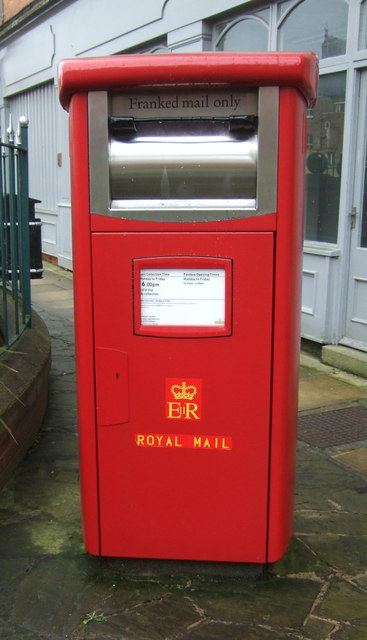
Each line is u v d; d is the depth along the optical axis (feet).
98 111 6.54
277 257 6.73
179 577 7.65
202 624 6.86
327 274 16.17
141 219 6.72
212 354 6.96
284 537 7.53
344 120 15.42
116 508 7.45
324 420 12.87
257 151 6.54
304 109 6.82
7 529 8.57
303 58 6.28
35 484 9.84
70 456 10.85
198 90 6.55
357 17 14.64
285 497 7.38
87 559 7.93
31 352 12.22
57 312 22.40
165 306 6.90
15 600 7.18
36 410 11.59
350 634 6.70
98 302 6.94
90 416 7.25
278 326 6.88
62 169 30.76
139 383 7.09
